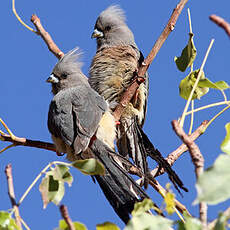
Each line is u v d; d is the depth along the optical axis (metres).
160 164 9.18
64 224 5.24
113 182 8.93
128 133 11.85
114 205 8.48
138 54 13.33
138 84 10.58
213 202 4.16
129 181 8.88
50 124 10.66
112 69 12.84
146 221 4.99
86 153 10.00
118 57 13.02
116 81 12.75
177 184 8.66
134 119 11.89
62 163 6.12
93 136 9.98
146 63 10.38
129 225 4.96
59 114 10.52
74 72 11.91
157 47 10.07
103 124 10.48
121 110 10.83
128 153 11.96
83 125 10.05
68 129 10.16
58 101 10.81
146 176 8.77
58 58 12.63
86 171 5.91
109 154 9.70
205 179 4.24
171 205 5.14
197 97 9.20
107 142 10.45
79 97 10.70
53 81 11.90
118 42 13.31
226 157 4.34
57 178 6.06
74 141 9.77
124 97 10.78
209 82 8.20
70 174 6.10
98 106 10.60
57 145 10.51
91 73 13.08
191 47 9.21
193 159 5.15
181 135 5.25
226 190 4.18
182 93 9.25
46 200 6.17
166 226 4.96
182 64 9.37
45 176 6.22
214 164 4.30
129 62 12.88
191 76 9.19
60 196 6.24
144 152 10.61
